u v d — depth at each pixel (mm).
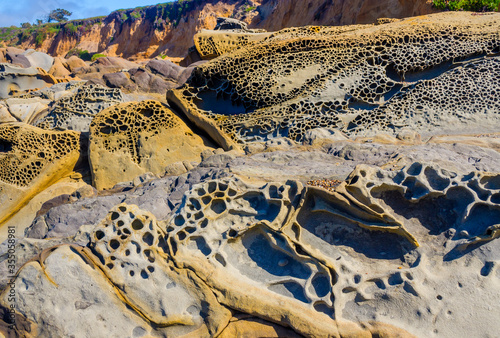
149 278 3750
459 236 3719
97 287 3703
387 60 7805
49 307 3641
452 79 7496
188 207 4281
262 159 5934
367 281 3662
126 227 3963
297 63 8031
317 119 7539
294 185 4230
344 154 5746
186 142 7844
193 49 17406
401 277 3572
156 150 7727
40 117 10938
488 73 7434
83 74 18984
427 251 3744
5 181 7656
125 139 7852
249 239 4184
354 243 3998
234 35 10195
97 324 3615
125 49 56906
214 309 3641
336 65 7914
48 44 67062
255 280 3861
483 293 3355
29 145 7895
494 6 12539
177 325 3648
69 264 3760
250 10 43906
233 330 3604
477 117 6977
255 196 4418
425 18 8977
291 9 32219
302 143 7141
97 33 63188
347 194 3988
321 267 3725
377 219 3912
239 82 8031
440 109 7262
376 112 7488
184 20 50938
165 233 4070
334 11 25188
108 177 7594
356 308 3543
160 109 7980
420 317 3355
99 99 10227
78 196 6516
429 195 3971
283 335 3531
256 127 7766
